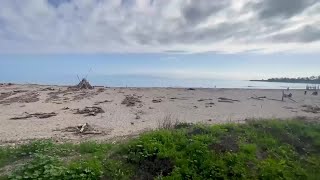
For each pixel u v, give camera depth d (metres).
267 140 14.02
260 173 11.88
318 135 14.78
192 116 25.44
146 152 12.16
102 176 11.05
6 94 37.88
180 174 11.34
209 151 12.45
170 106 30.97
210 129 14.28
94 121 23.45
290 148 13.82
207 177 11.45
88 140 16.48
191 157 12.13
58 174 10.69
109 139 16.50
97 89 43.53
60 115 26.30
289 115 25.75
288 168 12.39
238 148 13.02
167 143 12.79
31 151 13.48
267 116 24.81
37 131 20.16
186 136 13.59
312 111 28.73
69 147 14.14
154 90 44.22
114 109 28.91
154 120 23.66
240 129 14.70
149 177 11.30
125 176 11.21
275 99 37.47
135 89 45.16
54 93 38.84
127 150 12.60
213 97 38.22
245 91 45.72
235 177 11.59
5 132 19.89
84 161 11.78
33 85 48.62
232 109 29.58
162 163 11.85
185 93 41.59
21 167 11.39
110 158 12.25
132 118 24.64
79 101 33.44
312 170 12.59
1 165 12.12
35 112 27.84
